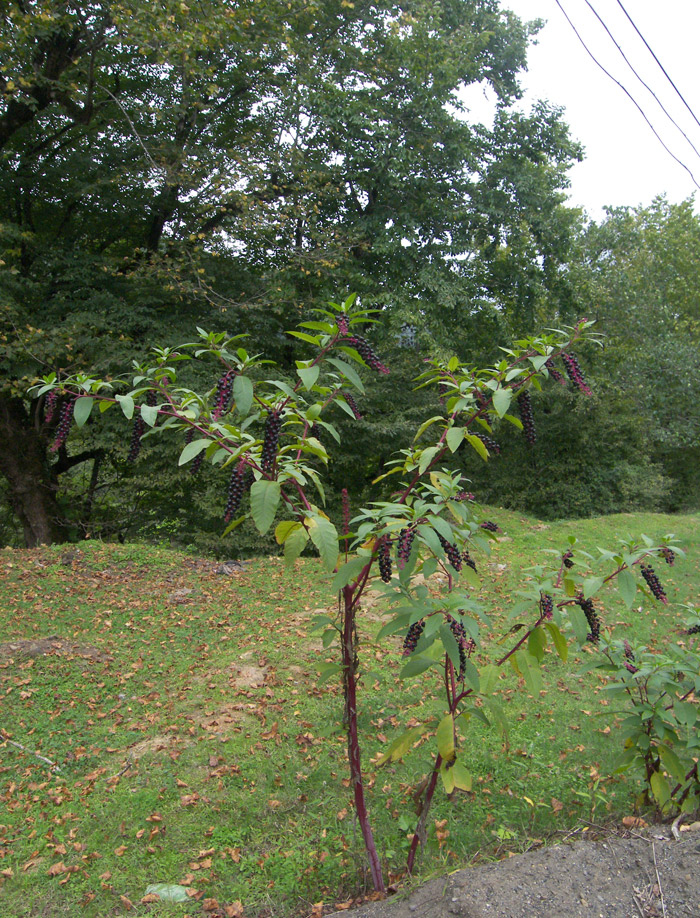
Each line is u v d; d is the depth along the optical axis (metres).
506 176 13.55
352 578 3.12
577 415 17.67
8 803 4.06
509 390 2.75
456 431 2.78
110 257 12.38
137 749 4.64
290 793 4.06
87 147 12.78
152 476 12.44
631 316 19.31
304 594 7.86
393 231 12.67
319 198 13.20
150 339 11.65
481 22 14.13
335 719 4.93
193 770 4.34
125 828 3.79
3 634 6.55
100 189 12.43
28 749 4.63
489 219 13.37
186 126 12.94
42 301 12.25
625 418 18.25
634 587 2.84
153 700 5.36
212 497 12.30
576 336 2.91
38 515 13.32
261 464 2.69
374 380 13.10
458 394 3.03
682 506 22.45
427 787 3.46
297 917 3.11
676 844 2.95
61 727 4.95
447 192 13.22
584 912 2.61
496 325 13.94
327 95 12.27
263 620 7.02
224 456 3.02
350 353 2.88
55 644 6.33
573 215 17.78
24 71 10.59
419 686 5.47
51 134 12.93
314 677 5.65
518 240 13.57
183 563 9.07
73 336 11.27
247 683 5.57
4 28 9.25
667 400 19.11
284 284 12.40
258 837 3.67
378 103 12.61
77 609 7.27
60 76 11.21
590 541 10.57
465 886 2.80
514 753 4.43
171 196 13.04
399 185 12.26
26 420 13.71
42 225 13.84
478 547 2.98
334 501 13.55
